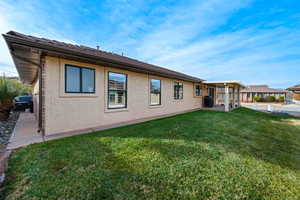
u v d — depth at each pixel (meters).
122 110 7.18
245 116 10.17
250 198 2.10
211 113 10.50
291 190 2.30
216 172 2.69
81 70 5.63
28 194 2.07
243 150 3.81
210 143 4.17
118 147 3.68
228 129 5.95
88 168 2.71
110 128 5.81
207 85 16.41
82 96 5.65
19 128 5.93
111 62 5.94
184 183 2.36
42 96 5.02
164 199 2.03
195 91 14.00
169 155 3.29
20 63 6.12
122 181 2.36
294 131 6.59
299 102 27.80
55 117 4.96
